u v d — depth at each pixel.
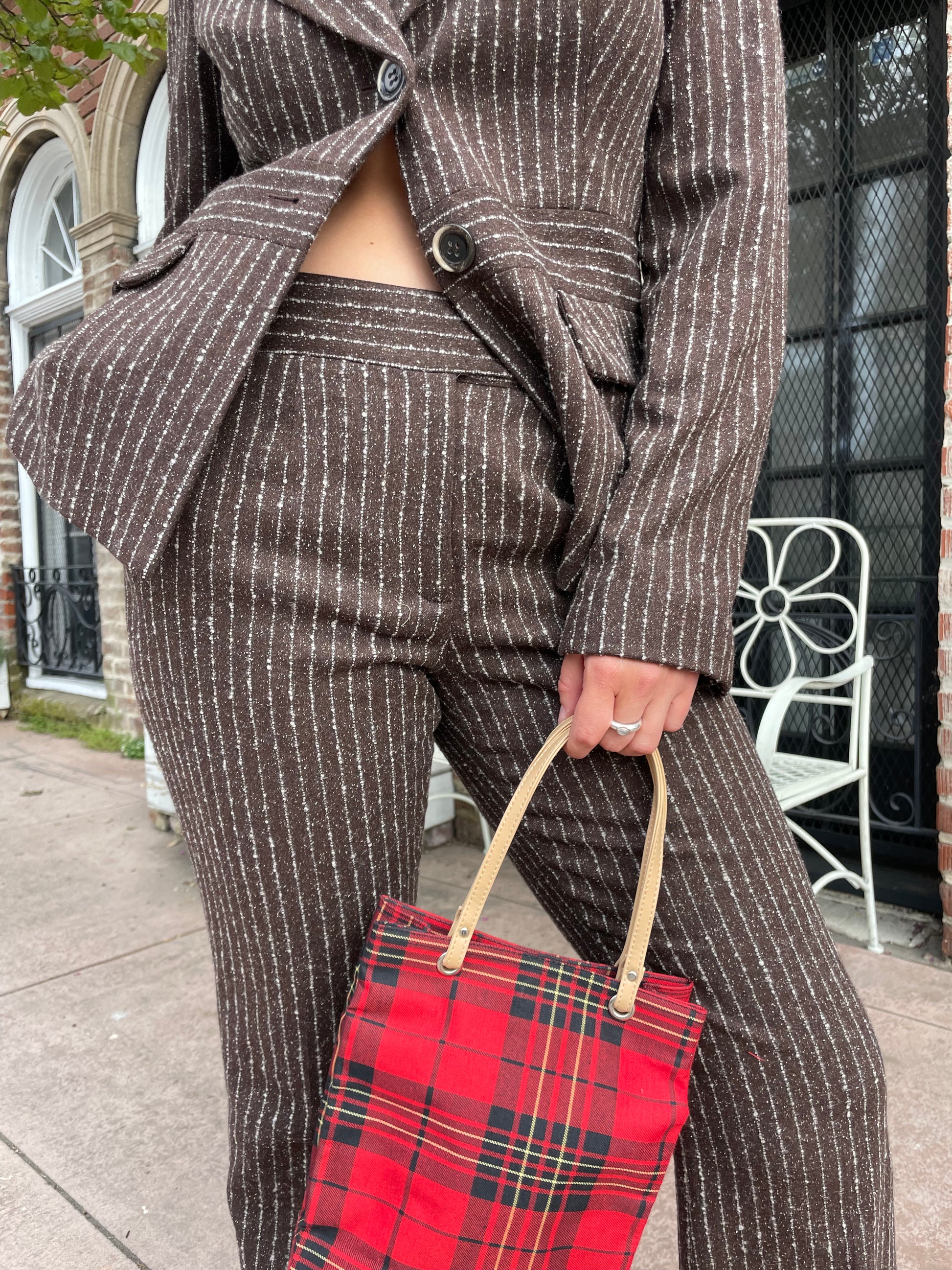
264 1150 0.76
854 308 2.31
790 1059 0.70
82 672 5.03
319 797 0.69
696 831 0.71
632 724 0.67
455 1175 0.64
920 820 2.25
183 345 0.64
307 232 0.65
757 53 0.75
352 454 0.66
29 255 5.24
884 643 2.31
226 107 0.78
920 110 2.17
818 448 2.41
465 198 0.66
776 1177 0.71
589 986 0.68
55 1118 1.57
